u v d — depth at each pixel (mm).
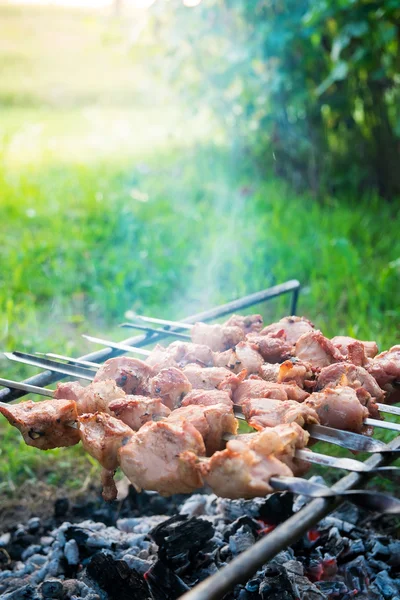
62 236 2115
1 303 1729
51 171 2893
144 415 702
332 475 1132
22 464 1218
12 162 3088
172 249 1977
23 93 4965
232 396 757
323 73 2354
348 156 2473
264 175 2633
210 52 2553
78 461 1238
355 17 2014
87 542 971
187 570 881
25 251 1954
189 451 637
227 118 2682
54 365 811
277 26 2240
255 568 526
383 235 1996
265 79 2348
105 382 740
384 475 597
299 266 1790
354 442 661
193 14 2484
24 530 1077
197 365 790
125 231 2096
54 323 1692
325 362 809
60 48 6434
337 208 2211
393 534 1019
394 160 2385
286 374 763
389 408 730
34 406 736
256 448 626
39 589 870
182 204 2365
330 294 1583
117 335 1604
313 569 904
